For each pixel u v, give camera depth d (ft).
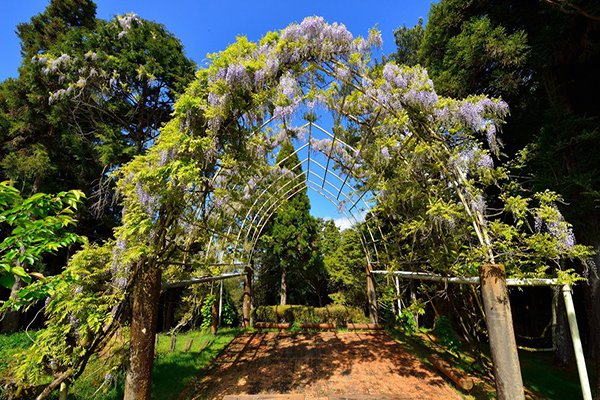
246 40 9.66
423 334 18.53
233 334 19.49
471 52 12.50
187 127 8.90
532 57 11.52
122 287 8.69
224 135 9.83
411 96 9.05
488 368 11.37
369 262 22.72
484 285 7.32
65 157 26.27
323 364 13.19
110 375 8.47
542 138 10.85
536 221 8.08
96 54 24.13
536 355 15.39
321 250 32.30
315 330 20.85
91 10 30.66
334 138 14.03
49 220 5.28
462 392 9.95
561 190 9.82
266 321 23.67
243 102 9.43
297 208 32.63
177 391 10.19
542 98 12.99
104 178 25.84
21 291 5.13
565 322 12.96
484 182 9.58
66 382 7.80
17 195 5.13
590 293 9.78
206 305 20.54
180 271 11.74
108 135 24.61
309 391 10.15
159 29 28.45
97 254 8.90
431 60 16.30
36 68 24.14
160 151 8.43
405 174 11.02
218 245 17.42
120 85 25.50
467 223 9.26
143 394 7.69
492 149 9.18
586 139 9.59
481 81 13.85
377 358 14.02
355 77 9.65
